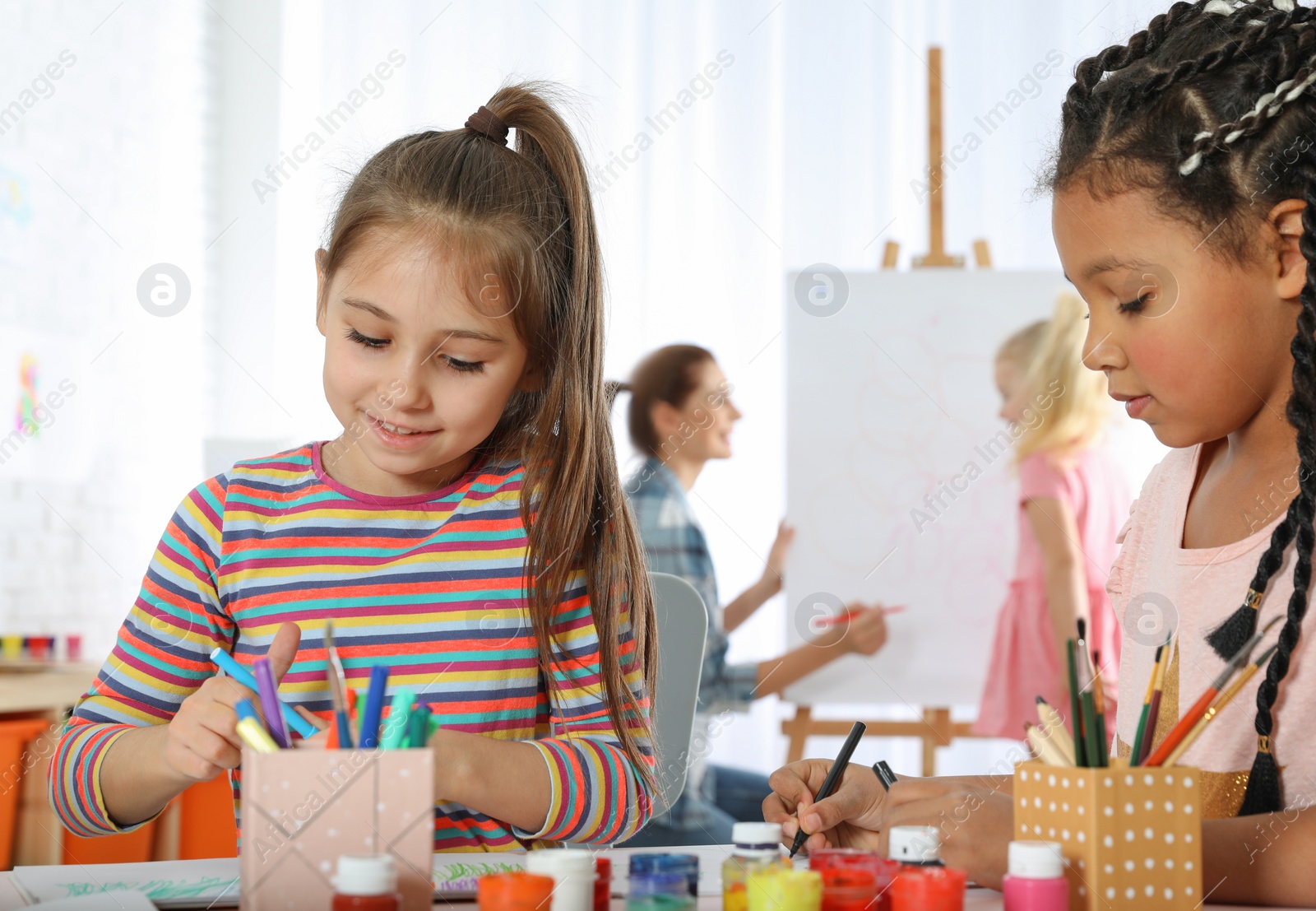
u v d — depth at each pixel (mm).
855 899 507
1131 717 842
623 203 2938
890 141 2928
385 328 779
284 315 3109
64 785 727
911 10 2938
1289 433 759
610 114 2977
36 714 1724
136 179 2832
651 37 2988
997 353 2580
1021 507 2465
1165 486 885
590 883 512
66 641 2436
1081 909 506
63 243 2604
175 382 2949
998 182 2889
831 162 2934
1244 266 702
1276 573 741
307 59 3125
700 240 2934
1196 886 513
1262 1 751
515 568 874
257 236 3127
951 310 2615
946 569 2520
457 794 713
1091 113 760
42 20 2555
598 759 782
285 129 3125
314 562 846
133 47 2830
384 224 782
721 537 2799
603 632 871
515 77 3027
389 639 837
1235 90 702
